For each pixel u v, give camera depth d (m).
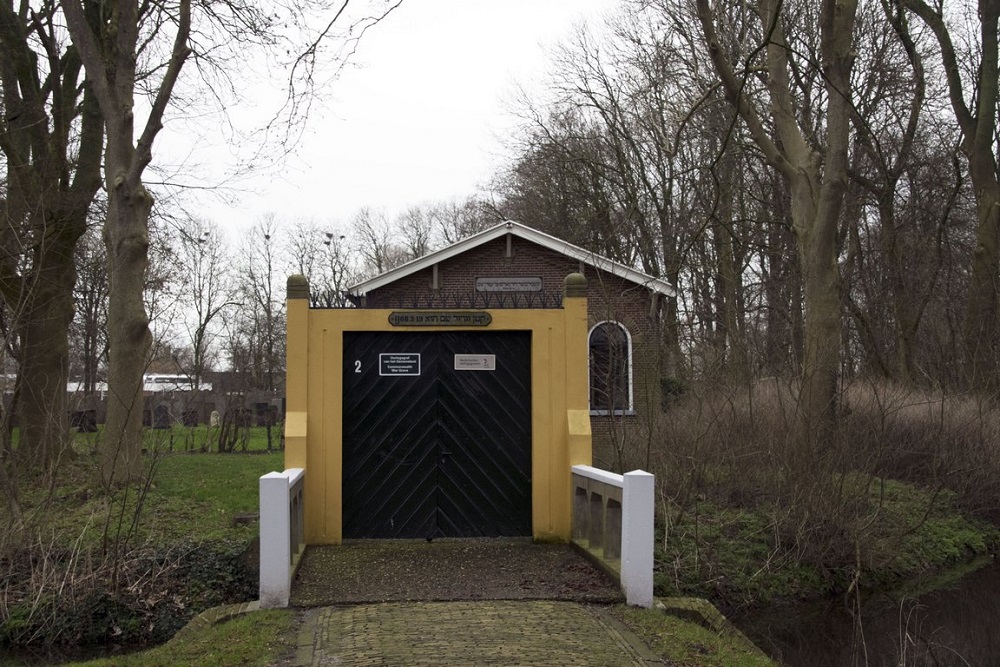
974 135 18.70
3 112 13.11
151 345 11.64
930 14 18.56
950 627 8.67
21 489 9.57
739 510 10.20
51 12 13.77
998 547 12.20
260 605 6.51
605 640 5.76
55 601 7.46
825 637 8.27
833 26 12.73
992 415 13.21
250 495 11.30
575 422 8.25
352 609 6.41
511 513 8.34
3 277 12.08
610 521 7.22
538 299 8.87
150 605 7.62
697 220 22.20
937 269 20.20
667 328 12.74
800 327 14.23
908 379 16.12
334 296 8.91
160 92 11.80
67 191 13.44
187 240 15.98
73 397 10.04
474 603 6.52
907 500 11.93
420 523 8.28
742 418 10.49
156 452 9.43
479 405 8.38
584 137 26.27
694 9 16.19
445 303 8.47
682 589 8.61
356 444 8.28
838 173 13.07
